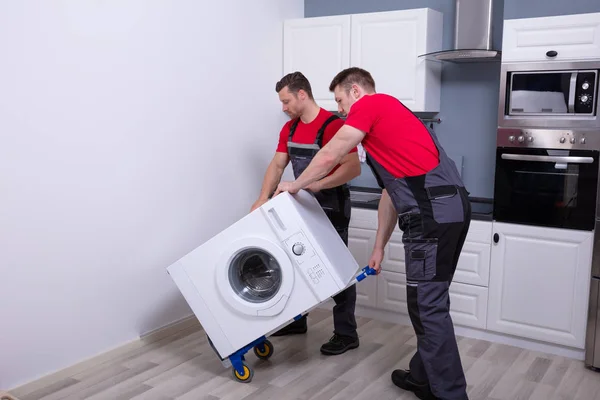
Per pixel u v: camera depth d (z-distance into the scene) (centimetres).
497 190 325
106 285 306
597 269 298
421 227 242
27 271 268
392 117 241
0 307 258
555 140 306
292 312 266
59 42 271
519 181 318
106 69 294
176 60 331
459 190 245
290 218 260
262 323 271
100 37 289
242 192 389
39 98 265
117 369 297
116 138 302
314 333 349
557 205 309
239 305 270
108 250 304
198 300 276
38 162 267
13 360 266
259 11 388
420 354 251
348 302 315
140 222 320
